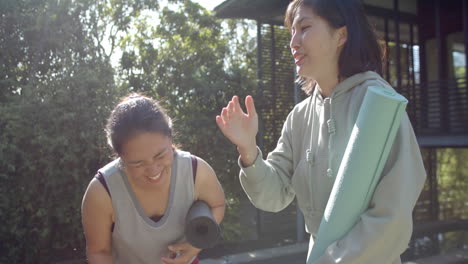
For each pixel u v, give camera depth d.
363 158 1.19
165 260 1.50
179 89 7.80
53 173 6.12
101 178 1.52
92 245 1.58
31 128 6.08
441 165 11.48
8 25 6.66
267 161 1.80
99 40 7.53
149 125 1.34
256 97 8.24
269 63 8.86
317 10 1.46
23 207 6.06
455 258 5.64
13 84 6.53
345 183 1.21
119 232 1.54
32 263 6.11
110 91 6.68
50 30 6.76
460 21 10.24
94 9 7.13
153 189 1.52
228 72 8.08
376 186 1.23
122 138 1.33
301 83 1.86
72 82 6.32
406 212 1.18
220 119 1.56
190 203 1.58
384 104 1.18
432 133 8.80
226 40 9.09
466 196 11.60
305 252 6.61
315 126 1.59
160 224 1.55
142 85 7.58
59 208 6.25
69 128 6.27
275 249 6.72
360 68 1.48
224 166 7.60
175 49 8.23
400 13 10.63
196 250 1.54
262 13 8.61
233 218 7.93
